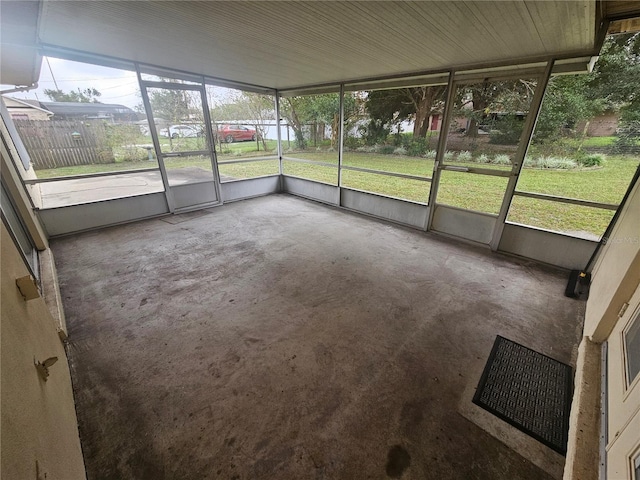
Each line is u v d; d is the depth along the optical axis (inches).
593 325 68.9
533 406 62.3
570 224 121.3
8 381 26.1
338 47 108.1
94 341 79.3
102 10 77.4
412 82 152.5
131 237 153.0
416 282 112.7
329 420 58.9
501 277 116.7
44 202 160.2
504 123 127.1
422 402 63.1
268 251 139.2
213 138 201.3
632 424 36.0
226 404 62.1
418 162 189.8
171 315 91.0
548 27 80.0
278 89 226.2
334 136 263.4
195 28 91.4
